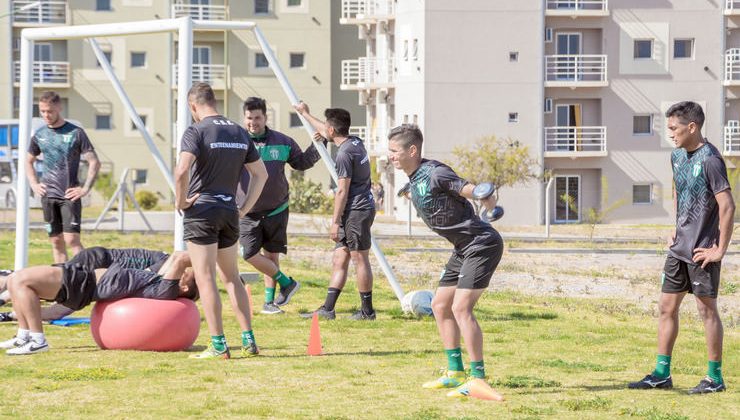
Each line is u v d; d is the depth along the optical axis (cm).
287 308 1503
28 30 1556
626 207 5919
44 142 1497
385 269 1454
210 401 832
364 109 7150
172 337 1073
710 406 845
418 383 925
